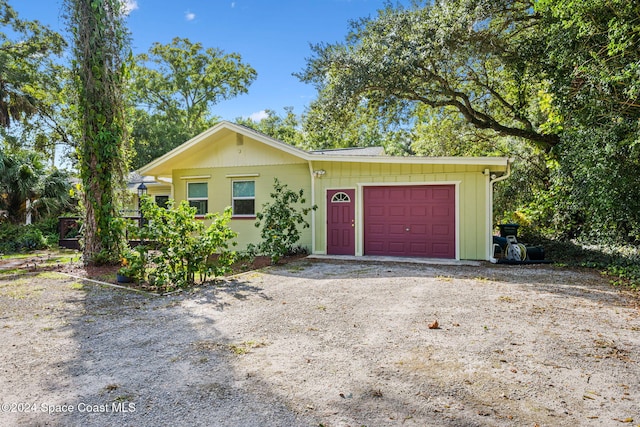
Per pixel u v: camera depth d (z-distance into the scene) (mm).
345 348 3670
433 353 3527
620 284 6590
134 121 24781
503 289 6266
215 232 6965
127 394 2781
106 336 4070
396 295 5891
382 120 14344
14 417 2482
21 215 15062
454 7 10570
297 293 6062
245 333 4137
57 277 7547
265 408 2576
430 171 9922
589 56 7562
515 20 10680
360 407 2580
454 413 2500
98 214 8766
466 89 14469
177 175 12719
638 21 6508
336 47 12773
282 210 9352
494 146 17000
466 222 9648
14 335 4117
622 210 7711
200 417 2471
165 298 5801
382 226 10477
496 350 3594
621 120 7238
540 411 2523
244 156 11898
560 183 9531
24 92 17094
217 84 31578
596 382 2941
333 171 10805
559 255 9781
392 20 11648
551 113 9984
